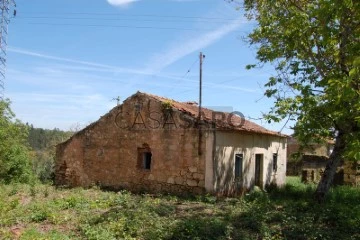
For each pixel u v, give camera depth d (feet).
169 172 50.78
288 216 35.96
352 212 38.34
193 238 27.55
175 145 50.47
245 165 55.16
